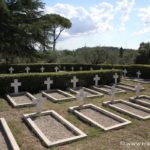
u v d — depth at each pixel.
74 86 11.44
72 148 4.79
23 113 7.15
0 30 21.53
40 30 22.23
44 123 6.23
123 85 12.77
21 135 5.42
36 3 23.98
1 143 4.97
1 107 7.83
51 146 4.81
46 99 9.08
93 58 26.78
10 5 23.05
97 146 4.90
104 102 8.31
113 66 18.52
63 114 7.11
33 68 19.64
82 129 5.84
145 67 16.42
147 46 29.80
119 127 5.93
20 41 22.14
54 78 10.99
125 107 8.02
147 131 5.77
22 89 10.29
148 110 7.43
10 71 17.80
